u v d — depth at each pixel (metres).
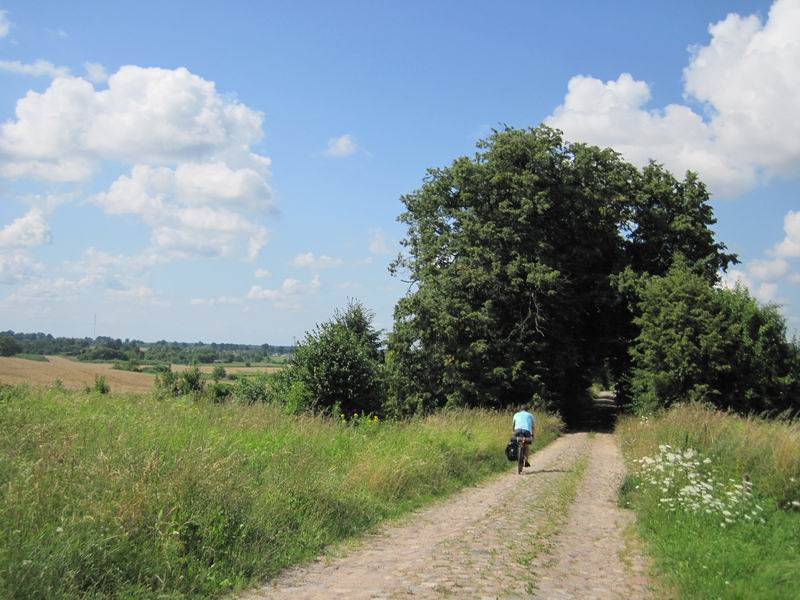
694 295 31.30
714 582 6.85
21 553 5.41
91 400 14.20
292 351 24.19
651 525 9.83
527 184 37.75
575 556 8.33
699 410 19.23
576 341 42.38
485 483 15.51
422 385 36.53
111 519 6.41
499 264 36.91
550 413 35.09
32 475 6.66
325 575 7.15
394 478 12.34
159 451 8.54
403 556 8.12
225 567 6.86
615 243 41.44
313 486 9.72
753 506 10.45
